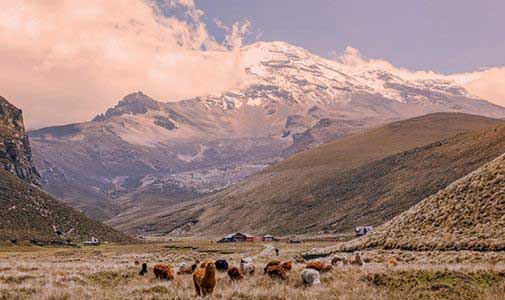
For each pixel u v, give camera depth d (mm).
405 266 29906
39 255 100375
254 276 31094
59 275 34156
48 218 165000
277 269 29688
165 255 93500
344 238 157625
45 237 149625
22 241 139625
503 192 52094
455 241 47188
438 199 59062
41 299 23328
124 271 36938
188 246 148125
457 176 176500
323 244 134500
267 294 24281
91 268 40969
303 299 23547
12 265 45688
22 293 25094
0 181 169875
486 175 57219
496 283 25984
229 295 24016
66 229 165625
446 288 25156
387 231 59656
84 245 151375
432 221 54938
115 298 23750
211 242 191500
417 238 52469
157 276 33250
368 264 41594
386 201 193625
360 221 187125
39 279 31375
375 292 24672
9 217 152625
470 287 25375
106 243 165250
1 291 25203
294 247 121938
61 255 100875
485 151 185125
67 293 24156
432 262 41594
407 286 25766
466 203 53906
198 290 24969
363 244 59875
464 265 30234
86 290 25859
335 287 25969
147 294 24891
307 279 27688
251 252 110500
